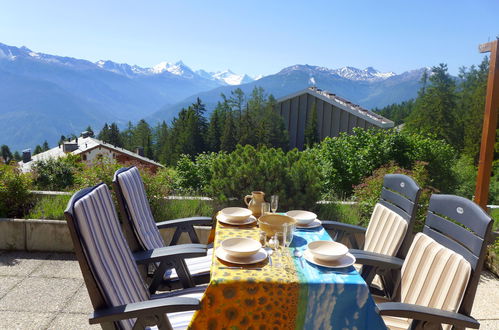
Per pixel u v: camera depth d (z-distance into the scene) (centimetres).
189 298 174
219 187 475
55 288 339
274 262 201
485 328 296
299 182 465
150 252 242
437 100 4012
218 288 177
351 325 178
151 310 166
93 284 165
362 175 773
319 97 1947
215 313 177
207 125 6225
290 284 177
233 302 177
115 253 195
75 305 311
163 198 484
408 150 820
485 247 171
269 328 179
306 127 1953
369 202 479
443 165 842
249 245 217
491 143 422
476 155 3462
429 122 3997
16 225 423
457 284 177
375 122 1766
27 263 394
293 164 477
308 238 247
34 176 748
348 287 177
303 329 178
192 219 303
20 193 470
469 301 171
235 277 180
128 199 256
